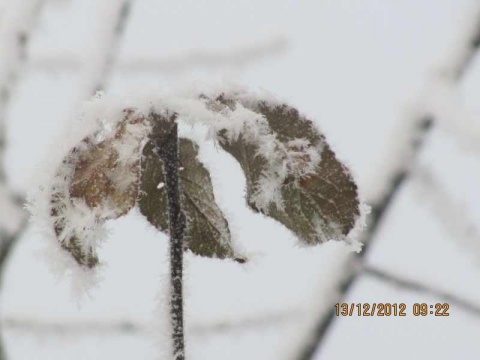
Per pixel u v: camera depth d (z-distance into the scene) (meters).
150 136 0.60
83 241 0.61
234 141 0.62
